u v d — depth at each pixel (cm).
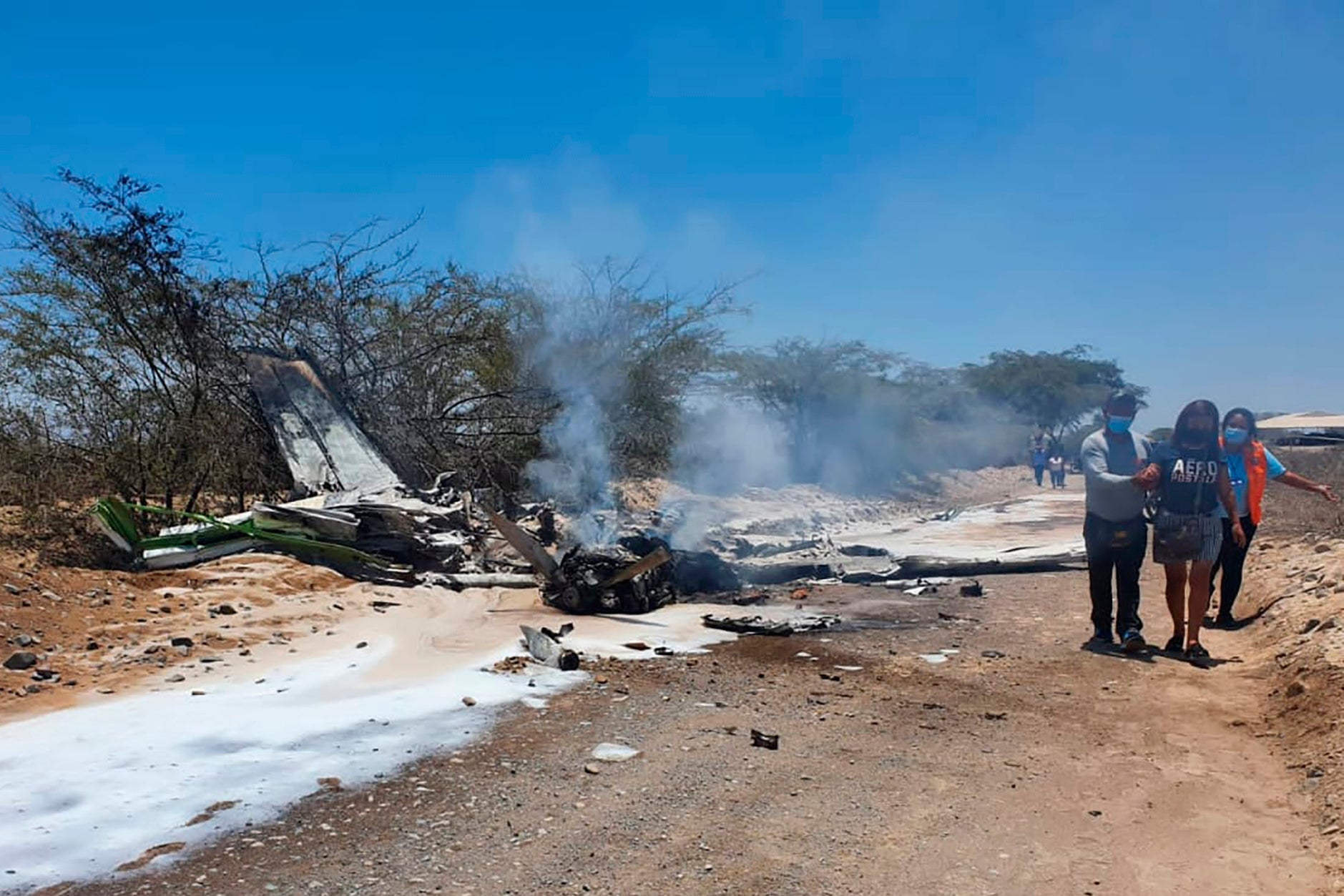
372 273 1645
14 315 1229
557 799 492
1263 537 1344
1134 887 408
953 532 2020
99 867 412
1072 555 1358
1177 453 793
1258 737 595
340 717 615
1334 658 644
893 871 420
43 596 809
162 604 855
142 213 1289
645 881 406
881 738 599
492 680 710
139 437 1273
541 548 1015
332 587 994
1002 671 764
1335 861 421
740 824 466
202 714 615
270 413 1391
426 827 455
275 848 431
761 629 910
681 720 629
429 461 1656
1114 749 578
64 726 587
